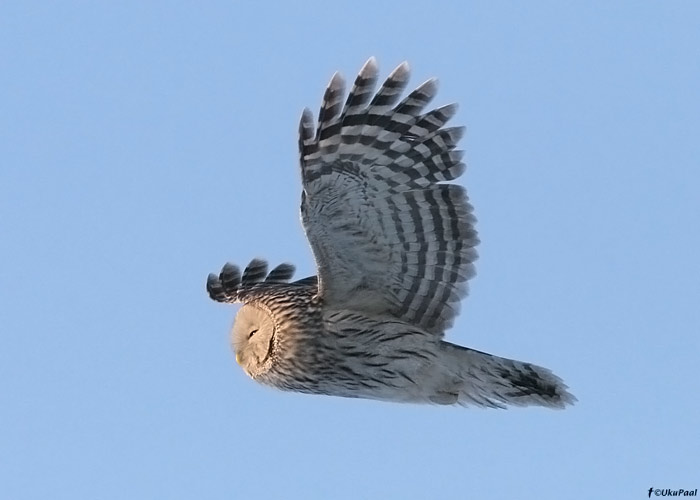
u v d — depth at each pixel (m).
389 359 14.83
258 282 17.33
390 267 14.41
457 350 14.79
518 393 15.25
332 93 13.34
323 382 15.22
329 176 13.60
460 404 15.45
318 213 13.85
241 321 15.77
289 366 15.22
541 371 15.00
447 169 13.85
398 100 13.45
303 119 13.30
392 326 14.73
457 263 14.28
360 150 13.55
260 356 15.51
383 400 15.42
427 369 14.85
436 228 14.13
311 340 15.04
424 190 13.91
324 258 14.34
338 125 13.40
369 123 13.46
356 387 15.19
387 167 13.72
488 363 14.88
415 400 15.22
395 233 14.14
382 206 13.93
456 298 14.43
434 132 13.69
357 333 14.84
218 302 17.14
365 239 14.16
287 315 15.23
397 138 13.59
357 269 14.45
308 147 13.37
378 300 14.70
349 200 13.83
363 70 13.35
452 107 13.62
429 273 14.39
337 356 14.97
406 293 14.57
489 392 15.27
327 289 14.70
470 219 14.05
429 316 14.60
